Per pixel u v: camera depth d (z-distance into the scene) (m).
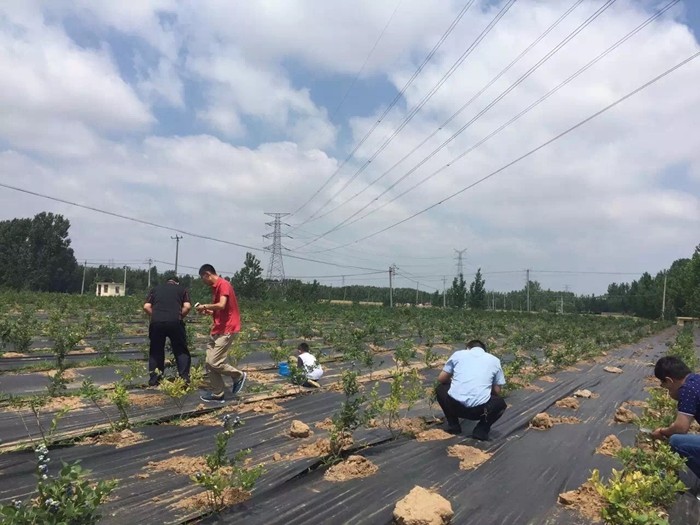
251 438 6.39
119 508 4.25
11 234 69.12
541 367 13.56
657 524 3.62
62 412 5.86
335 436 5.63
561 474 5.46
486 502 4.66
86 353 13.03
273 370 11.80
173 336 8.98
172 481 4.84
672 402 6.95
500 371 6.91
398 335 21.41
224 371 8.21
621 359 17.66
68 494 3.14
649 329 37.62
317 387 9.78
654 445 5.60
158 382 8.88
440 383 7.12
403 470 5.37
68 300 27.78
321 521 4.18
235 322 8.21
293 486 4.84
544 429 7.40
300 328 18.41
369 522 4.20
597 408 9.11
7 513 2.89
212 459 4.41
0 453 5.48
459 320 32.06
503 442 6.62
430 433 6.82
